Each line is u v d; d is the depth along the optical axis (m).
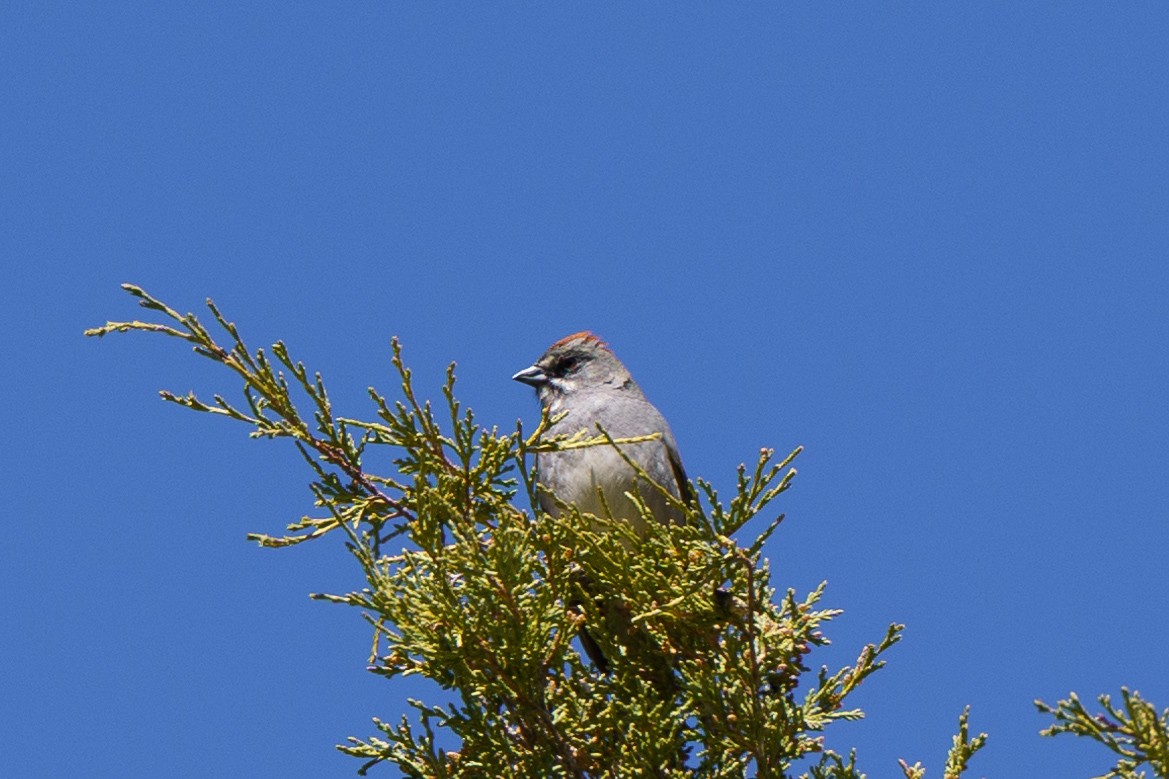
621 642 12.23
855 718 10.80
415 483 11.54
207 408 11.70
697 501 10.52
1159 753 8.77
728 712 10.99
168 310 11.62
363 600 10.96
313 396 11.68
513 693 11.01
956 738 10.89
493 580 10.70
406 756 11.38
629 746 11.06
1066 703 9.05
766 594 11.58
